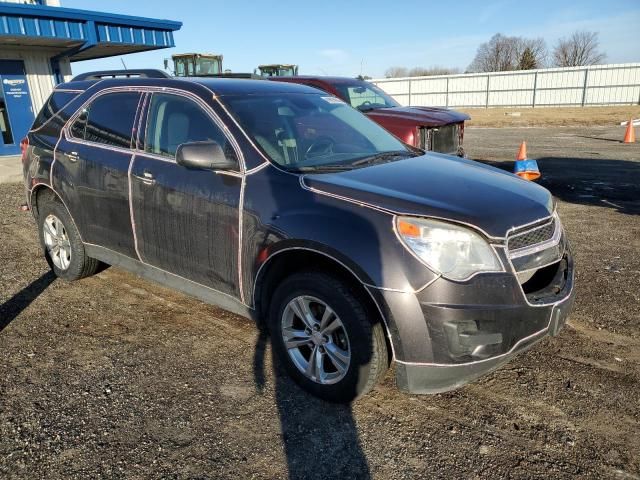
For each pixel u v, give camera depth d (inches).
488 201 116.3
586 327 159.9
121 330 160.1
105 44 591.5
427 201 112.4
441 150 344.2
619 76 1318.9
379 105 379.6
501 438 111.3
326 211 115.9
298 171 129.3
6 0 598.2
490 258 107.0
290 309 125.7
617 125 891.4
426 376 108.0
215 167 131.3
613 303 175.9
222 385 130.6
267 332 158.1
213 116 142.3
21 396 125.3
